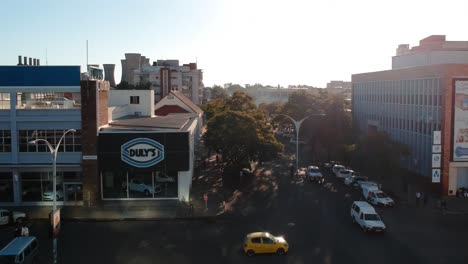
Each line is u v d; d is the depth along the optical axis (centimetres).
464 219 4028
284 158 7825
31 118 4303
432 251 3158
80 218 3919
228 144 5412
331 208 4388
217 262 2933
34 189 4384
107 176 4412
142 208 4262
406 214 4209
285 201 4656
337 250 3169
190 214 4053
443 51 6575
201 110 11875
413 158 5731
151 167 4388
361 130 7831
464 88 4850
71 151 4362
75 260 2966
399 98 6262
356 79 8362
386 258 3016
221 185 5400
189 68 15975
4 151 4344
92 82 4303
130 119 6106
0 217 3731
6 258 2600
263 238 3075
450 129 4881
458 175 4975
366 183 5116
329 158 7262
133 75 14988
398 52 8344
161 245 3269
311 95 9531
